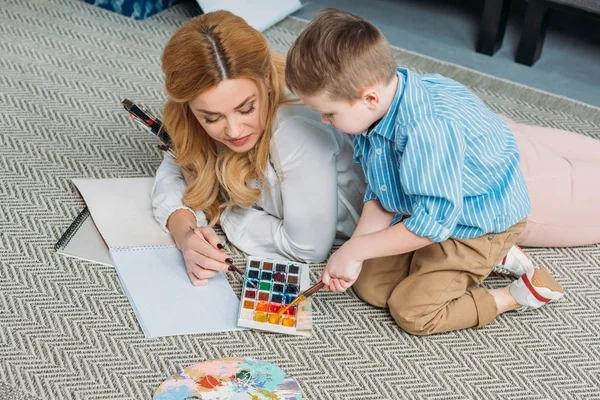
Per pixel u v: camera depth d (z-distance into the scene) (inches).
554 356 54.7
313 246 59.6
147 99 79.4
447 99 51.0
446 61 88.4
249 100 51.6
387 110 50.1
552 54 91.2
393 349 54.7
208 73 49.4
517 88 83.8
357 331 56.0
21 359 52.0
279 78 55.1
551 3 83.4
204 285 58.1
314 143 56.1
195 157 58.8
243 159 57.7
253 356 53.5
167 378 51.3
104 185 66.2
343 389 51.5
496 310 56.1
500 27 89.0
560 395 51.9
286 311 55.7
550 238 63.2
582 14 82.8
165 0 95.7
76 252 60.4
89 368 51.7
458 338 55.9
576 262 63.1
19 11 93.3
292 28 93.1
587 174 62.7
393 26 95.2
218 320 55.6
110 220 62.7
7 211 64.3
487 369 53.5
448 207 49.2
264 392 49.9
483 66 88.4
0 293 56.8
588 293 60.1
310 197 56.9
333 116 49.8
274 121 55.7
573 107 81.1
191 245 58.0
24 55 84.8
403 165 49.2
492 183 52.3
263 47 51.7
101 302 56.7
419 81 50.6
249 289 56.7
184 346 53.7
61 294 57.1
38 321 54.8
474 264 54.7
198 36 49.9
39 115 75.8
